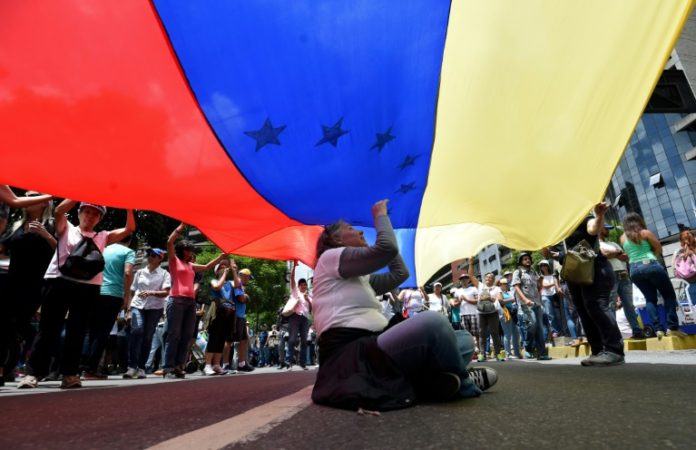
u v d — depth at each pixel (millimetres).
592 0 2650
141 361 5879
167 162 3305
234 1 2492
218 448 1237
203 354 9180
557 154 3494
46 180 3219
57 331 3902
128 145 3086
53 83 2598
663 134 38375
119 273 5445
